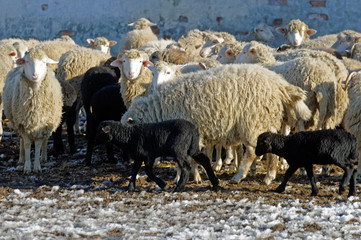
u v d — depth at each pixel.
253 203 10.28
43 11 28.97
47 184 12.73
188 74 12.72
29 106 13.66
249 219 9.36
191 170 12.49
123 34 28.52
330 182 12.34
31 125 13.76
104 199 10.81
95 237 8.45
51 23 28.95
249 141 12.08
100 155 16.11
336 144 10.62
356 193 10.96
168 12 28.20
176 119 11.41
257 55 15.31
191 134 11.32
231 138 12.24
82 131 19.16
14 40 22.48
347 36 20.62
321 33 26.86
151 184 12.31
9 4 29.00
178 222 9.28
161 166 14.32
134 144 11.43
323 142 10.66
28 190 11.76
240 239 8.26
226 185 12.15
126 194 11.27
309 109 13.14
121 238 8.44
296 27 22.48
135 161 11.60
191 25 28.05
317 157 10.79
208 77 12.20
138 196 11.04
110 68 18.41
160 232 8.73
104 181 12.80
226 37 22.36
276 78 12.27
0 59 17.95
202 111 11.99
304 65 13.12
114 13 28.55
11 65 18.12
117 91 15.28
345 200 10.53
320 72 13.02
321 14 26.78
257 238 8.34
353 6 26.50
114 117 15.27
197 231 8.66
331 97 13.16
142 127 11.48
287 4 27.00
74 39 28.88
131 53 14.53
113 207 10.20
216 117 11.99
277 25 27.19
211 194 11.11
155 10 28.28
